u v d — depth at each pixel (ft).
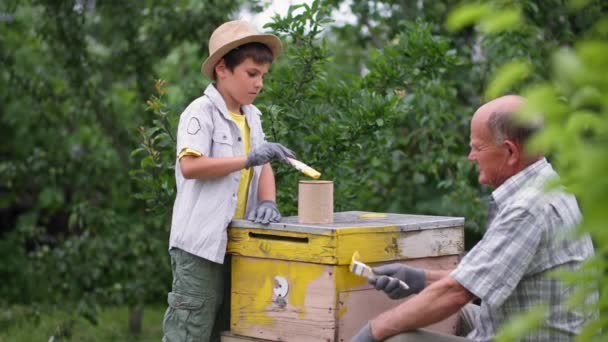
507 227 8.68
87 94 20.79
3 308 22.89
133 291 20.52
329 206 10.30
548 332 8.81
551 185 4.30
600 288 4.75
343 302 9.72
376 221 10.57
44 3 20.15
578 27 18.12
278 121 13.55
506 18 3.95
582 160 3.73
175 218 10.81
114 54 20.81
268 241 10.19
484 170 9.20
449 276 8.78
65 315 21.18
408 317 8.87
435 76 15.37
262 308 10.32
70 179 22.22
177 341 10.64
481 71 18.70
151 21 20.75
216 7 19.97
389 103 13.62
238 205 11.02
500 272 8.59
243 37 10.68
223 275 11.05
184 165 10.38
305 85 14.40
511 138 8.91
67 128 23.06
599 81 3.76
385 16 19.51
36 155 22.34
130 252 20.86
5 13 22.11
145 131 13.93
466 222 17.75
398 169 18.43
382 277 9.37
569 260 8.78
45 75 21.26
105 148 23.11
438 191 19.22
